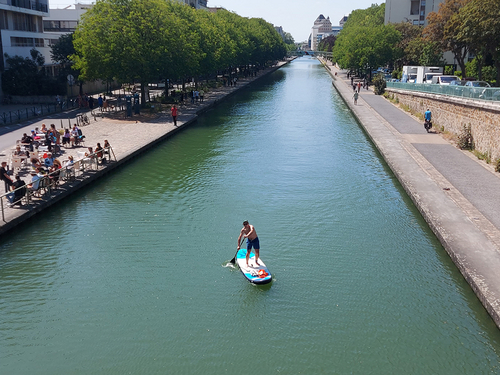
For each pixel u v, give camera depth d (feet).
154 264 55.36
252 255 56.90
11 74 173.88
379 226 65.46
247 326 43.86
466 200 67.56
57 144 99.40
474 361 39.17
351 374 37.88
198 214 70.38
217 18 256.11
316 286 50.47
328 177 89.15
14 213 64.90
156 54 151.02
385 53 274.77
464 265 48.70
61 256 57.31
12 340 42.11
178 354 40.24
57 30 283.38
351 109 177.68
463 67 194.08
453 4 190.60
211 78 316.19
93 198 76.64
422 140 111.65
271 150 111.96
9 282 51.52
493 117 87.10
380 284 50.62
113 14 147.64
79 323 44.50
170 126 132.67
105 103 155.74
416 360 39.34
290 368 38.58
